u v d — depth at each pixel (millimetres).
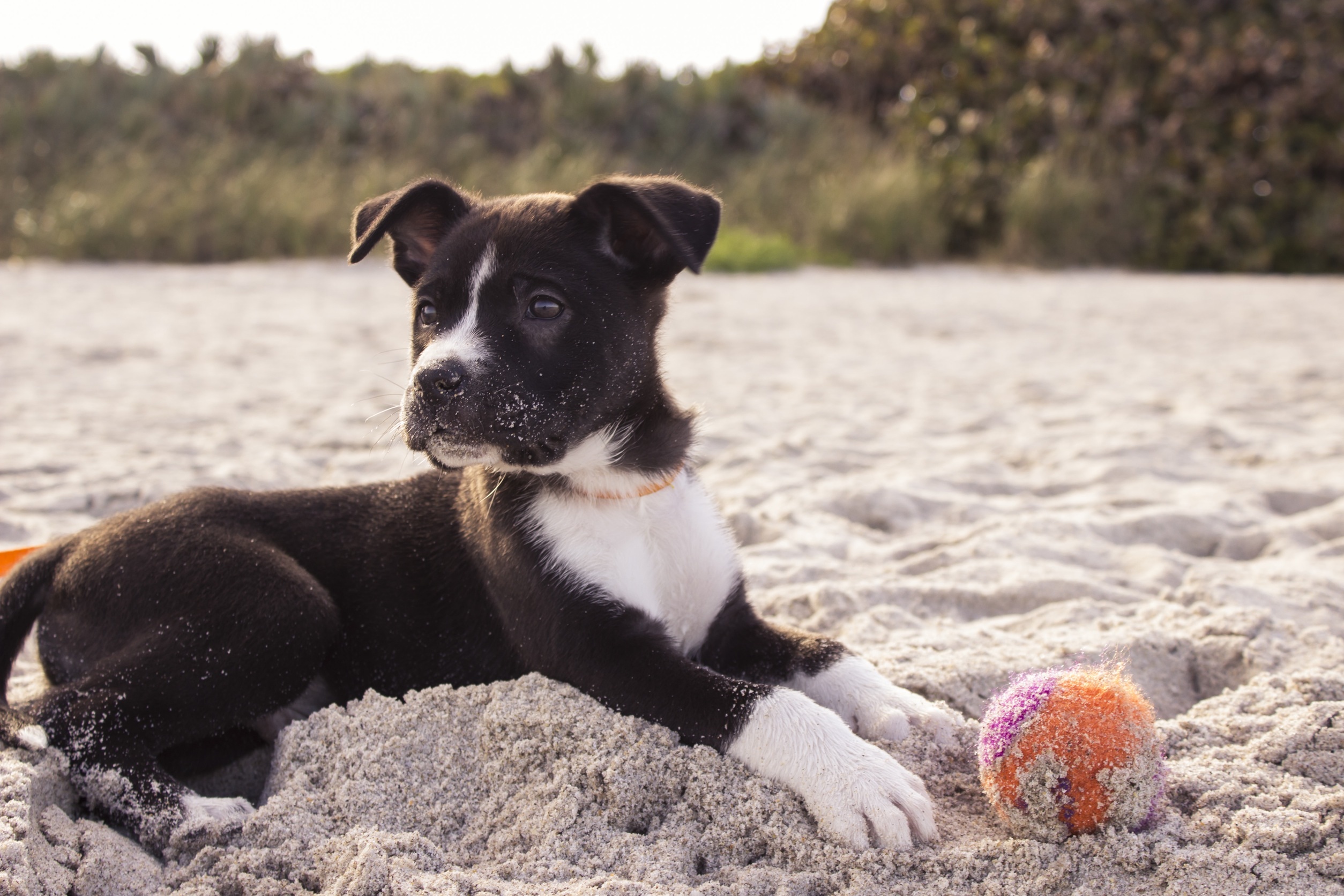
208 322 2473
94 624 819
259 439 1485
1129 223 3879
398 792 766
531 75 4445
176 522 838
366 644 854
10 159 3721
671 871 705
